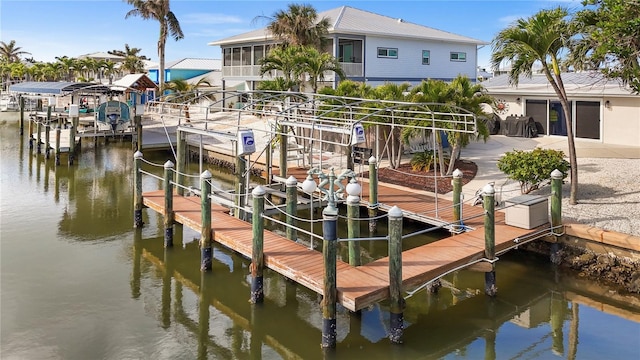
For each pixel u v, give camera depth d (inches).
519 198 406.0
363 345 292.0
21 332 305.7
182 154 542.3
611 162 619.8
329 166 676.7
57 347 289.9
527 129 864.9
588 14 396.5
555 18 412.5
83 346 291.9
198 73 2114.9
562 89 446.6
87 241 477.4
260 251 335.6
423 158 658.2
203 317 333.1
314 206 499.2
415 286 297.1
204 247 395.2
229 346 298.5
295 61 835.4
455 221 407.2
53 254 442.0
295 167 676.1
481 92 647.8
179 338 305.6
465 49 1371.8
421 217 443.5
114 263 423.2
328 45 1150.3
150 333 310.3
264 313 336.5
